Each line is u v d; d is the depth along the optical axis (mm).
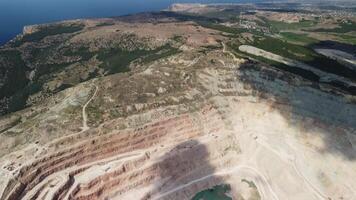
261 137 148500
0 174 105500
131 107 140750
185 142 138875
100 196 113375
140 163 124375
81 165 118812
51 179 110875
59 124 127188
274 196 125750
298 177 130625
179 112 145125
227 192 126875
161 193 120938
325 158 135500
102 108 138250
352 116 144375
